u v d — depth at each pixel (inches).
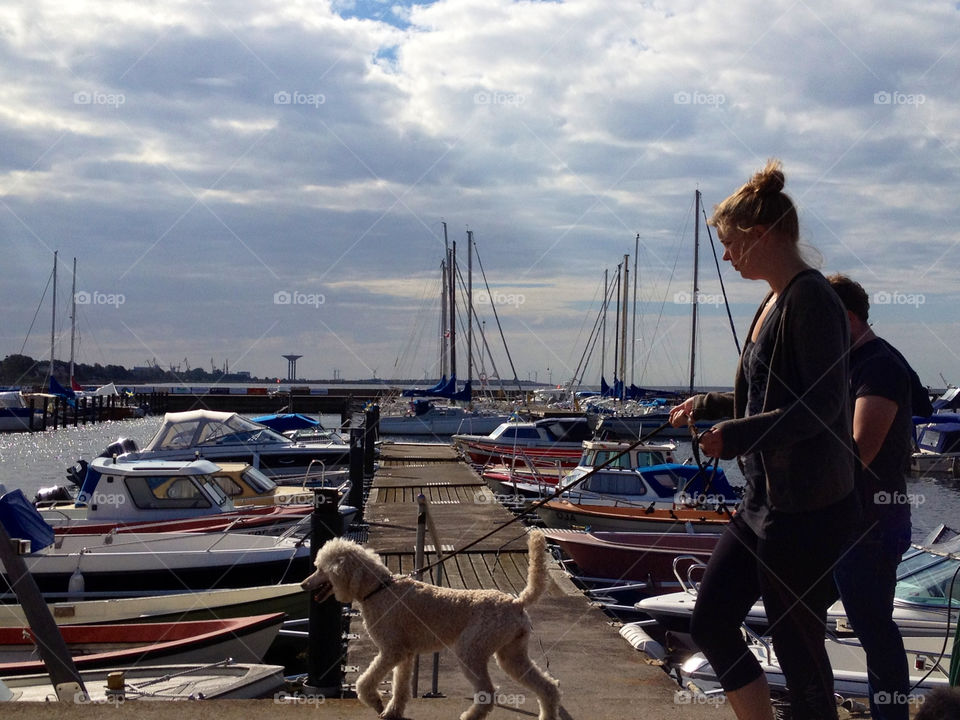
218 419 901.8
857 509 127.9
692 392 1907.0
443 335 2278.5
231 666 265.4
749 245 131.7
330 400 3110.2
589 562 531.8
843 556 154.0
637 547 519.8
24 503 454.0
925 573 322.3
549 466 1047.0
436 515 613.6
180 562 462.9
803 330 122.7
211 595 386.9
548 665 259.3
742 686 134.4
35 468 1364.4
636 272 2327.8
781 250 130.7
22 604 185.9
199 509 561.0
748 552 133.5
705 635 135.9
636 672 250.7
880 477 152.9
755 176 133.3
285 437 973.2
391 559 454.6
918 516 933.2
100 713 165.0
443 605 170.9
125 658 294.2
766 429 120.9
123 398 2861.7
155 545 484.7
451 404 2006.6
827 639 281.3
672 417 150.6
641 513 625.3
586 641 294.2
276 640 398.9
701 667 285.3
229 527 520.1
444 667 253.6
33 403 2213.3
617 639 297.4
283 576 474.0
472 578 411.2
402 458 1049.5
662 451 669.9
